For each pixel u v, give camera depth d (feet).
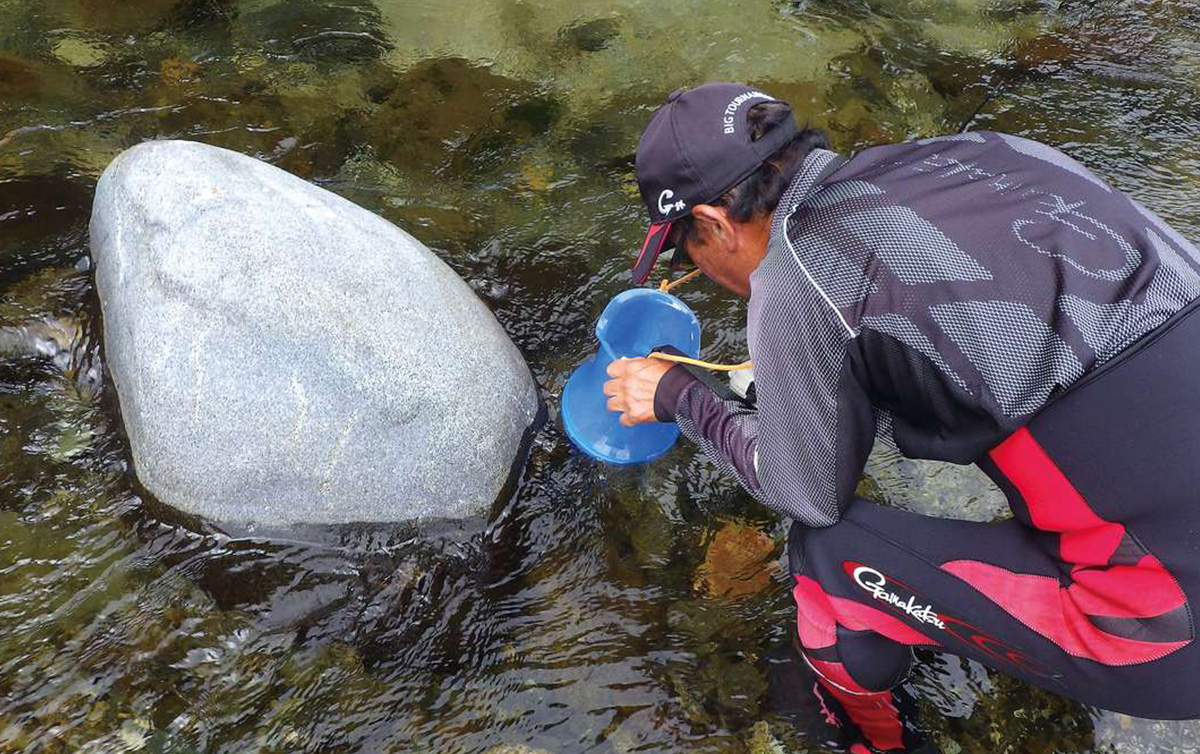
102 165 11.48
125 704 7.59
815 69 13.57
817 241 5.77
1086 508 5.58
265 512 8.28
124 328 8.57
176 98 12.44
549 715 7.72
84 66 12.78
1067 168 6.09
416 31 13.82
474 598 8.39
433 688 7.85
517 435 8.98
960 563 6.25
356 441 8.17
